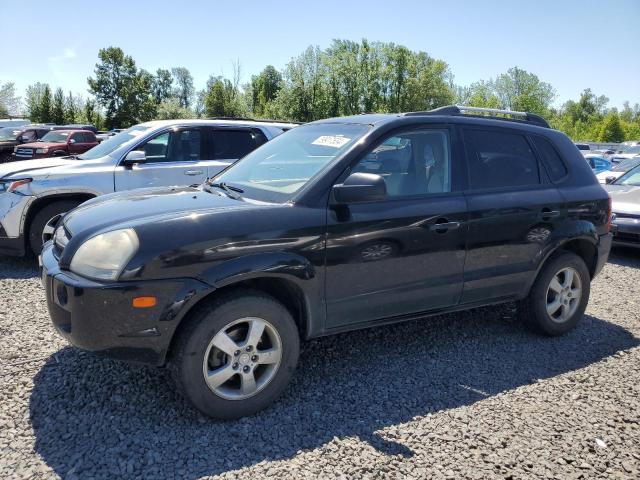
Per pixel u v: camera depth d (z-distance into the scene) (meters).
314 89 63.16
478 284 4.05
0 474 2.54
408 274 3.68
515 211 4.14
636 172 9.41
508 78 81.94
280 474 2.62
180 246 2.86
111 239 2.88
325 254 3.30
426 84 71.00
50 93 55.56
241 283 3.18
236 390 3.12
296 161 3.76
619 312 5.40
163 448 2.80
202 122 7.61
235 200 3.45
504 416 3.25
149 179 6.99
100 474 2.57
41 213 6.36
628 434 3.10
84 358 3.79
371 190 3.24
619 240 7.86
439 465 2.75
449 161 4.01
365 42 68.81
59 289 2.95
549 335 4.58
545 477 2.69
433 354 4.16
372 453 2.83
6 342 4.03
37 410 3.10
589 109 109.94
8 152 22.33
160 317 2.82
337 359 4.01
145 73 65.31
